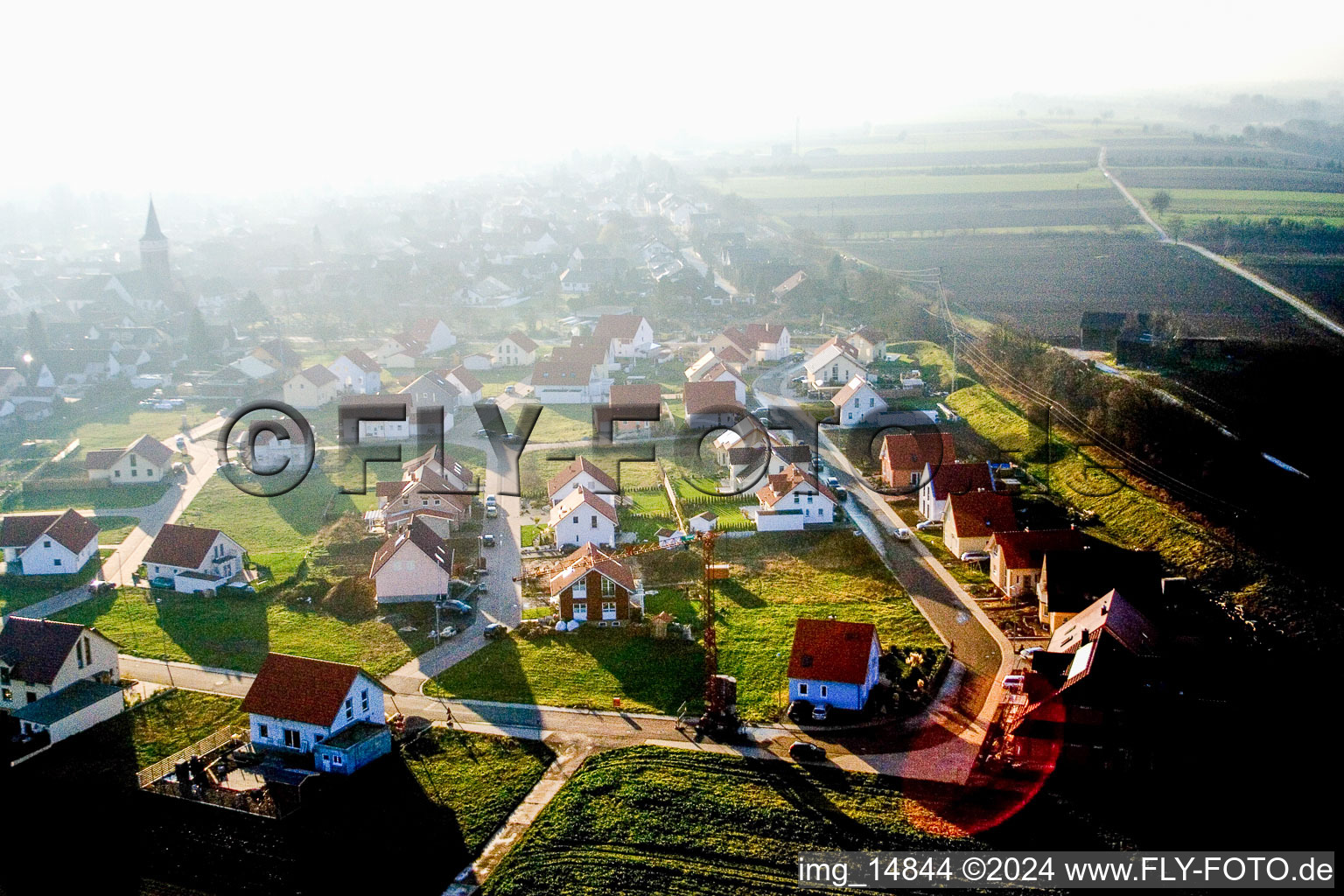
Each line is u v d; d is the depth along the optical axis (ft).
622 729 188.44
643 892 145.59
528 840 156.46
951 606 236.63
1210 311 503.20
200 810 164.04
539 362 445.78
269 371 480.64
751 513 293.84
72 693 194.39
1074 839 155.22
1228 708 175.83
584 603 231.50
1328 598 221.46
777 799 165.99
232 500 320.70
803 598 243.19
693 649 219.00
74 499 323.37
